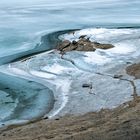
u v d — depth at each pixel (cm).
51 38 8956
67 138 2800
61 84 5603
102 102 4631
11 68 6562
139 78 5425
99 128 2955
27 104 4903
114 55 6888
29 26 10500
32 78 5962
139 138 2191
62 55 6981
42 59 6856
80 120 3759
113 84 5275
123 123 2867
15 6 14450
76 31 9431
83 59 6688
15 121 4356
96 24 10769
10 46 8294
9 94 5303
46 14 12525
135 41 7775
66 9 13488
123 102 4472
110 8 13500
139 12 12588
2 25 10650
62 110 4566
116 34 8744
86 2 15175
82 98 4881
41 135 3278
